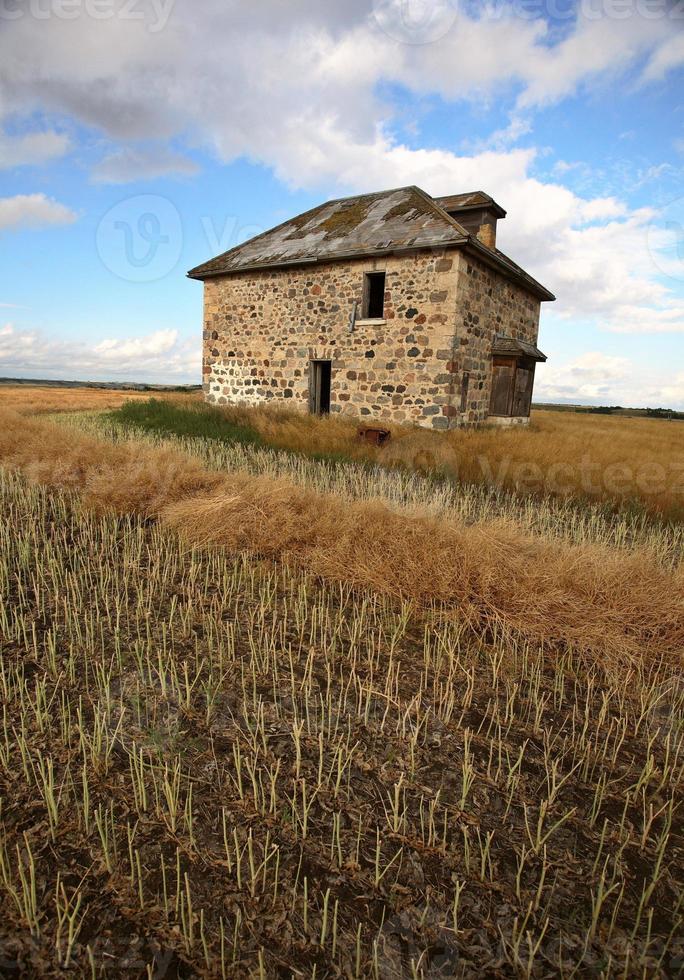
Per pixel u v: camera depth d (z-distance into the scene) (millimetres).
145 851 1844
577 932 1636
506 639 3477
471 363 12656
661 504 6836
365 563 4270
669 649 3348
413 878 1787
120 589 3971
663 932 1650
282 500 5230
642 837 1964
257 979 1462
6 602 3672
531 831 2006
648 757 2438
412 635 3508
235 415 12945
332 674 3004
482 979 1486
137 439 9547
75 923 1605
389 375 12391
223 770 2225
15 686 2711
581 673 3156
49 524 5441
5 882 1663
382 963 1515
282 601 3934
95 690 2732
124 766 2221
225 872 1778
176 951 1537
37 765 2201
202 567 4516
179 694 2660
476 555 4066
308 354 13633
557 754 2441
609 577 3844
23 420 10211
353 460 9070
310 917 1649
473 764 2338
